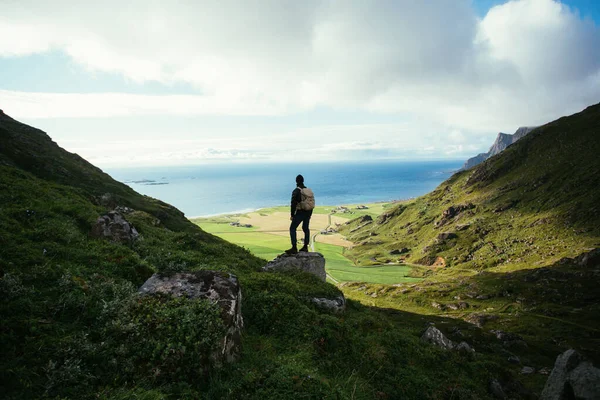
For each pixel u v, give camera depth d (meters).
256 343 10.95
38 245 12.50
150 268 13.97
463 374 15.29
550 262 141.38
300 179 19.50
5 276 9.02
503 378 16.80
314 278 19.02
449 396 12.80
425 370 14.16
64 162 79.56
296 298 15.74
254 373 8.93
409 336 18.17
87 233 17.84
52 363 6.93
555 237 171.62
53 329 8.05
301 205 19.23
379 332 15.95
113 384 7.32
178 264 17.56
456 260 193.88
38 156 70.56
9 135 71.56
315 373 9.84
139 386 7.44
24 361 6.91
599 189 191.38
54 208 19.33
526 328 84.88
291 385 8.76
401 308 120.31
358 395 10.07
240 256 27.17
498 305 110.25
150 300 9.81
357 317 17.59
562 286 113.12
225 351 9.06
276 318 12.67
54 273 10.40
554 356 63.12
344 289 153.25
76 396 6.66
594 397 10.29
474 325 88.12
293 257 20.17
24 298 8.64
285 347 11.30
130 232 19.75
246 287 14.88
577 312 94.75
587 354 67.50
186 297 10.07
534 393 16.50
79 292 9.73
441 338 19.95
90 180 78.12
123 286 10.55
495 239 199.50
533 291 114.12
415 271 192.75
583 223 171.50
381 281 169.00
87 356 7.59
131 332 8.59
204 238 69.50
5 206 17.22
